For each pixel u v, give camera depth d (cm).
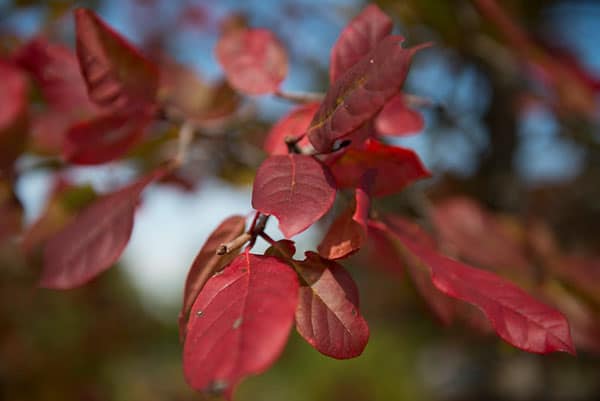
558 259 69
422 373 240
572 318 67
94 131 59
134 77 59
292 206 46
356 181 51
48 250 56
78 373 153
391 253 60
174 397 204
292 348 344
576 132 105
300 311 47
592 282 67
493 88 107
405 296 159
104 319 166
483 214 71
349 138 50
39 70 66
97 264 54
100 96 58
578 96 92
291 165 48
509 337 47
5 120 64
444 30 87
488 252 69
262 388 324
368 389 291
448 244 69
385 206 72
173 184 81
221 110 65
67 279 54
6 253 121
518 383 118
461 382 149
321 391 308
